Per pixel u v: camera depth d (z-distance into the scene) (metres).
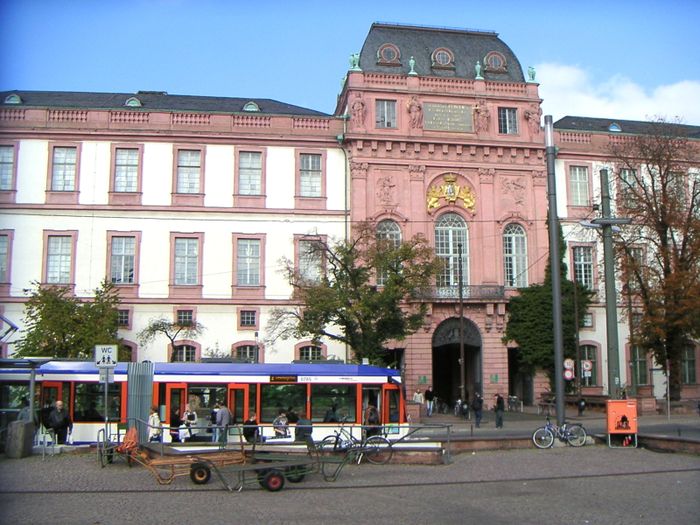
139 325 46.28
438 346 49.53
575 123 59.38
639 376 52.75
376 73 50.09
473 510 14.93
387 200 49.50
